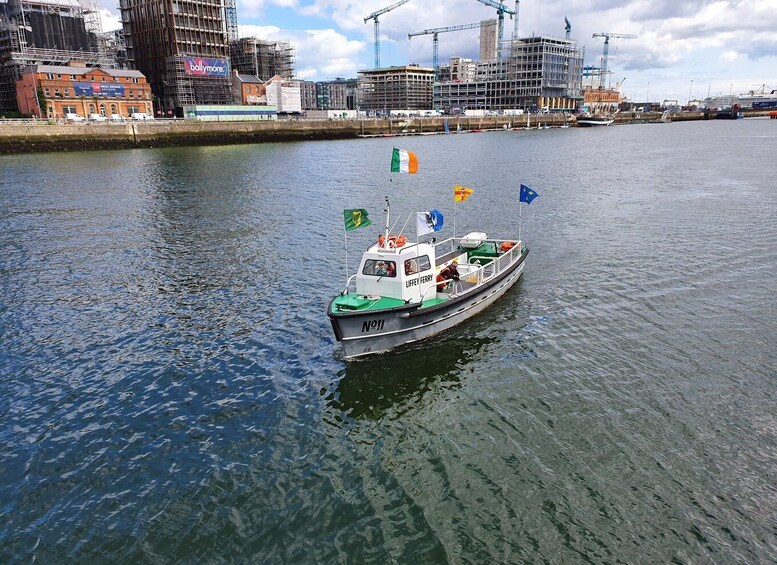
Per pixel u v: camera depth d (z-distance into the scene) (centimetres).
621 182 6581
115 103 13675
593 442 1567
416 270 2241
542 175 7269
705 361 2003
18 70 13512
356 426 1698
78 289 2934
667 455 1502
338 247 3691
